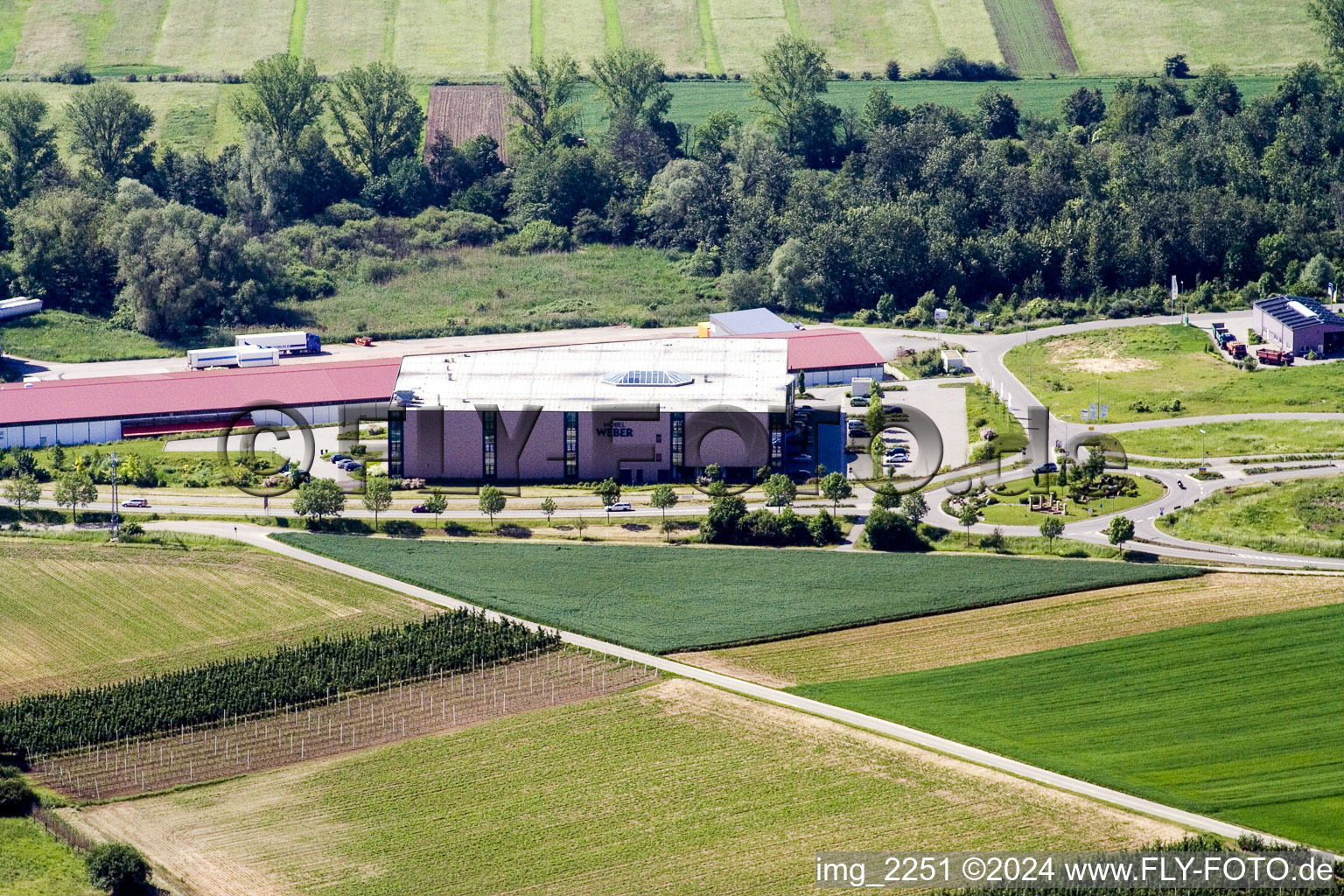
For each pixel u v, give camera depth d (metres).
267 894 186.12
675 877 188.00
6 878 186.12
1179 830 194.25
